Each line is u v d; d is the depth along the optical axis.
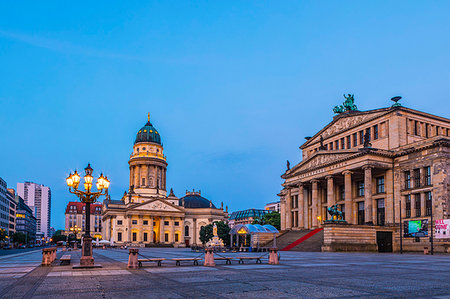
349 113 94.31
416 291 18.94
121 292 18.80
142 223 171.62
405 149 76.25
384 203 81.19
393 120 80.69
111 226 170.25
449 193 69.12
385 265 35.25
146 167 181.00
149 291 19.09
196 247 82.12
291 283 21.91
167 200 185.12
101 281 23.09
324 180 92.44
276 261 36.72
